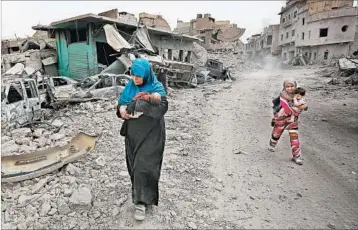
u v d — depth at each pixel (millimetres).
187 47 25172
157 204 3283
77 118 8477
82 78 17531
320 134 6910
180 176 4359
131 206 3412
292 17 52562
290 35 53344
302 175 4500
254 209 3494
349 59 21766
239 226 3141
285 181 4273
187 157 5211
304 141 6332
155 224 3094
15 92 7707
